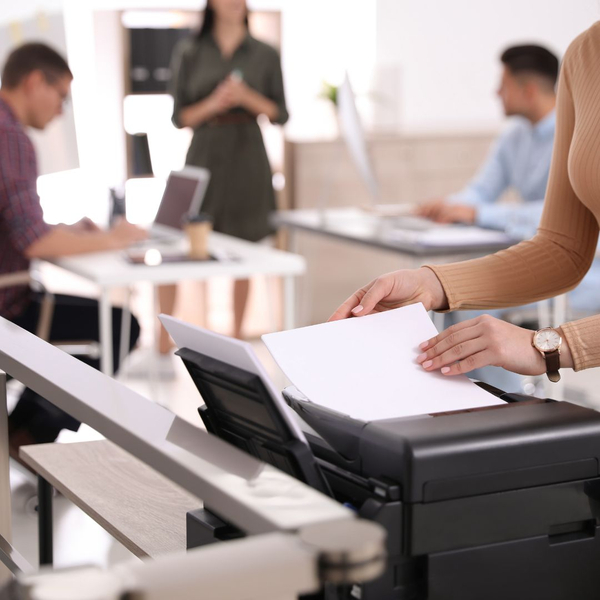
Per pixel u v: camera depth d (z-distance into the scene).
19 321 3.06
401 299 1.24
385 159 4.94
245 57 4.43
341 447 0.89
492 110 5.64
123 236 3.20
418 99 5.46
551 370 1.06
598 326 1.08
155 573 0.50
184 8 4.91
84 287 5.26
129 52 4.85
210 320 4.98
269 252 3.31
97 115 4.96
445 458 0.80
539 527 0.85
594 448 0.87
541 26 5.55
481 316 1.08
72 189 5.02
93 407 0.78
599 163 1.23
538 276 1.31
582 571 0.88
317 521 0.56
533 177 3.72
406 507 0.79
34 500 2.62
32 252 3.01
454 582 0.81
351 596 0.80
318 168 4.84
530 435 0.84
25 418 2.79
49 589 0.48
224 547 0.52
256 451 0.93
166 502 1.24
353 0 5.29
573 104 1.32
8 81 3.06
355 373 0.97
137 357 4.50
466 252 3.18
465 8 5.47
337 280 5.02
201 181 3.44
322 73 5.29
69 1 4.79
